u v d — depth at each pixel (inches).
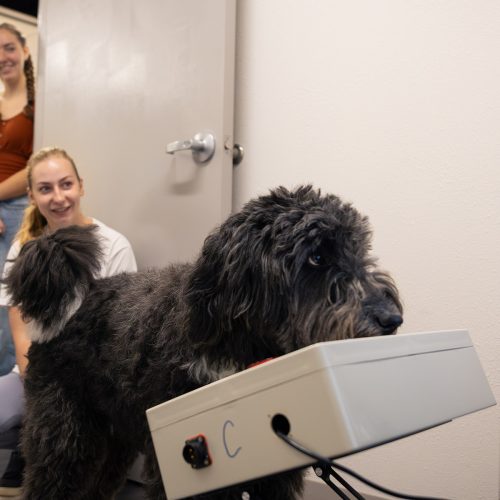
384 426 28.0
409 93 73.5
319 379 26.8
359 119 77.4
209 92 84.8
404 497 32.3
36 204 97.1
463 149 69.0
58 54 116.1
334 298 44.6
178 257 88.0
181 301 48.4
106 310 58.5
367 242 50.4
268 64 86.8
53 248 61.3
